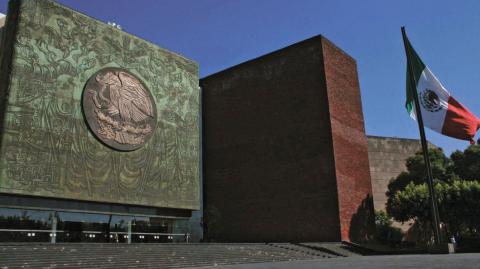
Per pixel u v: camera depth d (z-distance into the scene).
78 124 26.77
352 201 35.47
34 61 25.23
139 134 30.30
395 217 38.66
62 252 17.67
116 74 29.58
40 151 24.67
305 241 34.69
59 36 26.80
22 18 25.14
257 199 38.25
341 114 37.00
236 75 42.34
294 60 38.50
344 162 35.69
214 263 20.81
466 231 41.50
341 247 31.44
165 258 19.77
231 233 39.22
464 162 42.19
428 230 44.84
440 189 36.28
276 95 39.00
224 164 41.28
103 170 27.73
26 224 24.33
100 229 28.02
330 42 38.22
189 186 33.59
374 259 22.94
